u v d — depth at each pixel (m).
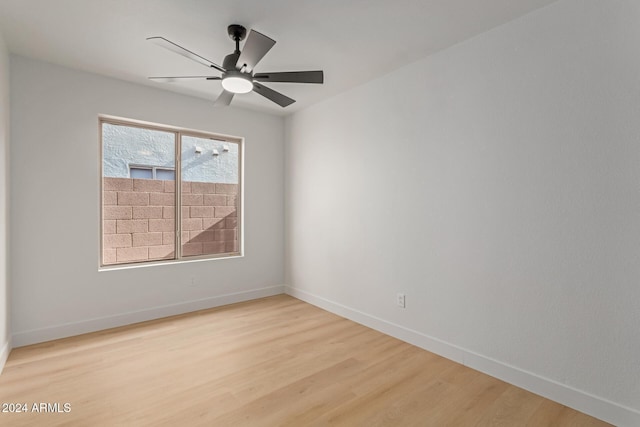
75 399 1.90
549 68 1.90
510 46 2.07
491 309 2.19
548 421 1.74
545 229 1.93
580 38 1.79
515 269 2.06
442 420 1.75
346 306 3.32
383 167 2.91
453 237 2.39
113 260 3.15
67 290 2.78
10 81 2.51
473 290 2.28
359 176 3.15
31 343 2.62
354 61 2.63
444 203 2.44
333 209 3.46
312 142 3.74
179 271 3.41
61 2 1.90
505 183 2.10
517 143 2.04
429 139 2.54
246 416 1.77
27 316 2.61
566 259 1.85
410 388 2.05
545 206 1.93
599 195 1.74
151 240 3.37
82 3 1.91
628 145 1.65
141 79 3.01
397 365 2.34
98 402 1.87
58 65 2.72
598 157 1.74
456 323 2.39
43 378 2.12
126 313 3.08
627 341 1.66
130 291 3.11
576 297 1.82
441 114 2.45
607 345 1.72
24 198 2.58
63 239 2.76
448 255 2.42
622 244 1.67
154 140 3.37
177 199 3.52
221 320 3.22
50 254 2.70
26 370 2.22
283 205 4.23
